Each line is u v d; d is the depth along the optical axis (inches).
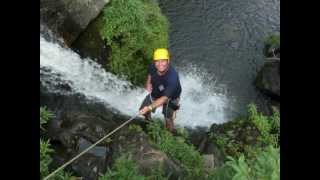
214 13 410.9
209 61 370.3
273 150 107.8
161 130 268.4
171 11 402.6
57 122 243.8
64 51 304.0
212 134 299.3
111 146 233.5
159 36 331.3
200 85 352.5
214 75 362.0
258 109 346.3
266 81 351.3
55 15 299.3
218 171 148.2
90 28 313.6
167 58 229.9
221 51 381.1
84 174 214.1
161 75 237.6
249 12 421.1
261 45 394.6
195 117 327.6
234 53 382.9
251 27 407.5
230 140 297.1
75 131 237.3
